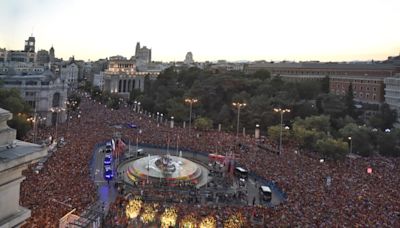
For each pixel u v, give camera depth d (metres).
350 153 107.62
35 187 51.94
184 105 157.75
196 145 101.62
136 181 71.06
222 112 145.38
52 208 44.09
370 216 50.94
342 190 64.19
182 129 126.75
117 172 76.31
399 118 146.88
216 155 87.75
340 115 143.62
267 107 136.75
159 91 188.62
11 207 8.58
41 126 119.44
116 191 64.75
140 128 122.62
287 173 75.75
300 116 139.00
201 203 61.53
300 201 57.50
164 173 74.56
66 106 149.00
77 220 39.88
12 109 95.94
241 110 140.50
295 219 49.38
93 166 78.88
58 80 136.62
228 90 165.25
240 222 47.72
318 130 115.38
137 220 50.72
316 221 48.50
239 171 79.75
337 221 48.50
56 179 57.62
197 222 47.88
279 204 57.84
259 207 55.66
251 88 168.62
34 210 42.28
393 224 48.22
